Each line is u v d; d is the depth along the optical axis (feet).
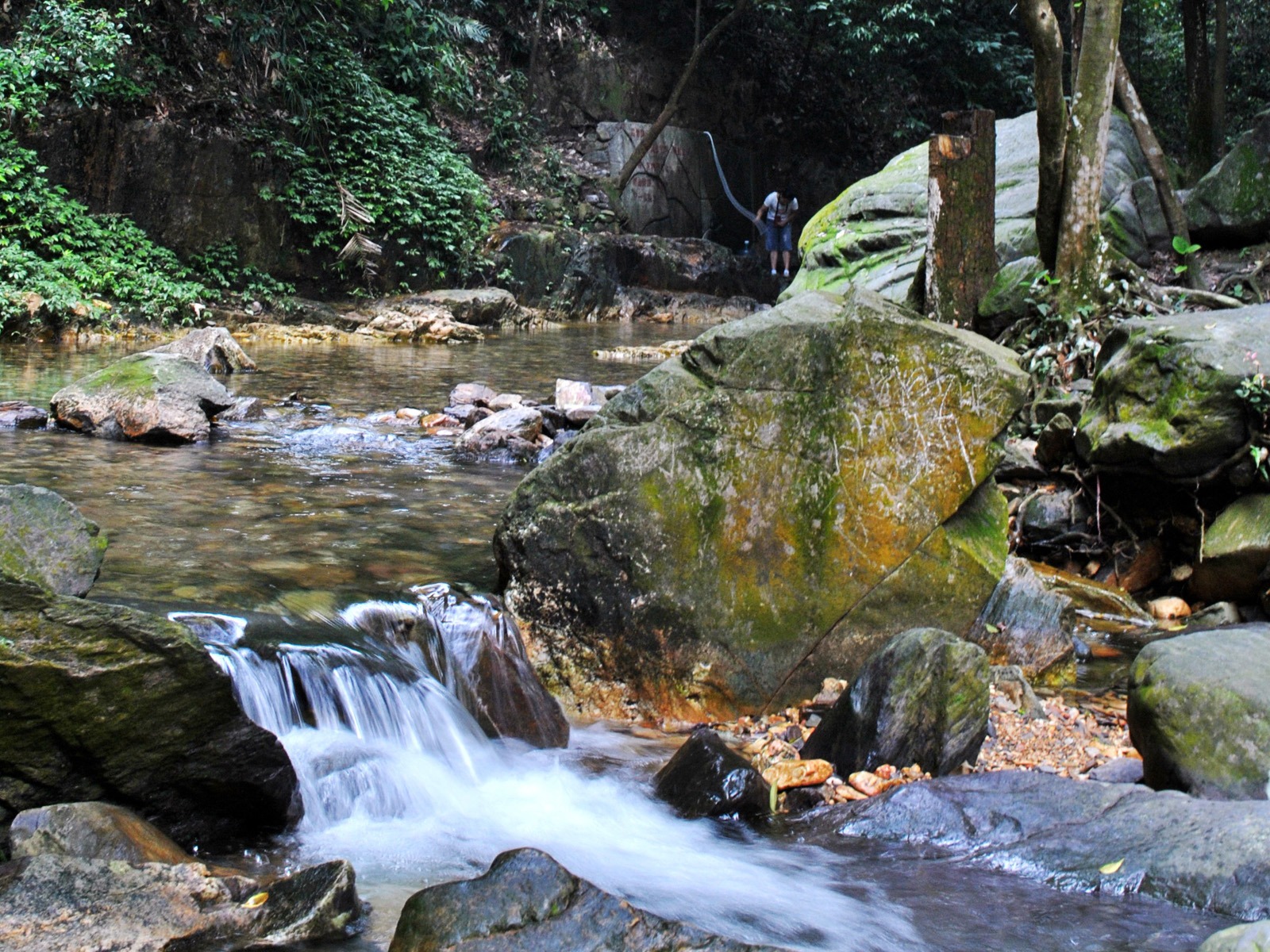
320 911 9.94
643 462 15.97
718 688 16.06
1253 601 19.89
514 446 27.73
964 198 27.81
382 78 69.46
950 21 89.20
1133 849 11.41
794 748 14.94
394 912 10.56
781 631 16.28
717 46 92.89
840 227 44.62
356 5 66.90
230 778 11.82
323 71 62.44
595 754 14.79
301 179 59.88
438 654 15.17
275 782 12.04
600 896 9.80
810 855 12.09
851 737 14.28
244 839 12.16
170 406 27.71
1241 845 10.97
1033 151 42.47
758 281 85.46
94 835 10.56
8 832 10.90
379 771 13.14
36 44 51.24
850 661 16.62
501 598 16.57
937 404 16.67
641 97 89.30
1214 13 54.39
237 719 11.68
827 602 16.47
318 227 60.54
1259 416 19.47
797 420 16.25
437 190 65.00
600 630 16.12
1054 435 23.03
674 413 16.07
